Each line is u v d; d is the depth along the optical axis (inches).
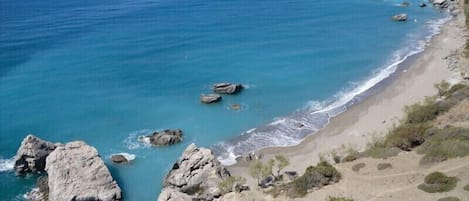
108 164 2834.6
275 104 3563.0
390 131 2824.8
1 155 2933.1
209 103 3553.2
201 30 5083.7
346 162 2488.9
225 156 2898.6
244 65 4215.1
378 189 2123.5
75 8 5728.3
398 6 6215.6
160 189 2640.3
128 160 2876.5
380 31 5162.4
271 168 2549.2
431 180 2065.7
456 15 5743.1
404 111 3179.1
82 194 2417.6
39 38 4734.3
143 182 2694.4
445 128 2534.5
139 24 5246.1
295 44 4722.0
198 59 4338.1
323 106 3523.6
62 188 2429.9
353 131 3088.1
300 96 3683.6
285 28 5196.9
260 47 4633.4
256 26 5236.2
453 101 2935.5
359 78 3988.7
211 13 5674.2
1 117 3346.5
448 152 2261.3
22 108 3472.0
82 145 2694.4
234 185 2421.3
